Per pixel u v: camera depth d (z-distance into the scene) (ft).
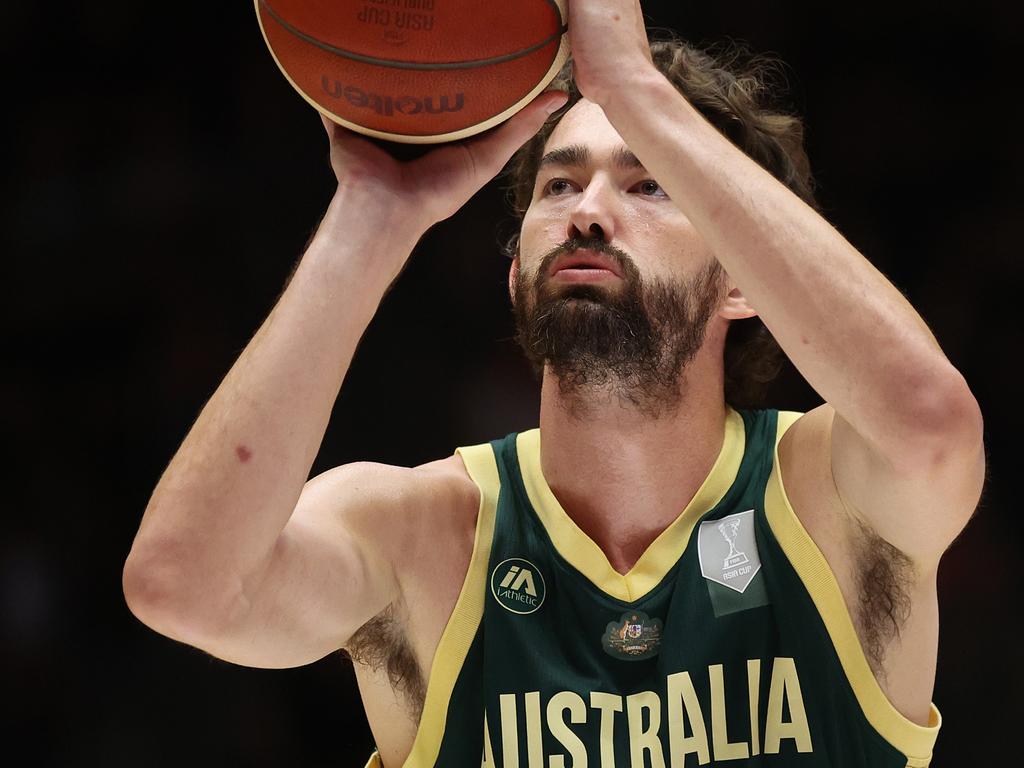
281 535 26.58
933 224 76.79
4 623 67.87
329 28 24.93
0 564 69.15
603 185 29.91
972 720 65.36
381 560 29.40
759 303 24.88
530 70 25.71
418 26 24.95
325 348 25.39
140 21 77.20
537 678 29.17
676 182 25.03
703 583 29.73
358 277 25.84
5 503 70.13
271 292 74.49
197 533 24.75
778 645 29.14
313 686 66.13
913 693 29.12
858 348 24.35
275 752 65.41
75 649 68.18
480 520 31.04
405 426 71.61
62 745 66.13
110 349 72.84
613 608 29.71
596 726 28.71
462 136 26.48
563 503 31.22
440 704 29.48
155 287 73.56
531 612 29.91
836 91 78.95
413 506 30.35
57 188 74.95
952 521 26.58
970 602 67.15
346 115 25.98
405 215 26.43
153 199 74.84
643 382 29.78
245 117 76.89
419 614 30.07
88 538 70.18
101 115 76.28
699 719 28.63
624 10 25.84
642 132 25.21
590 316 28.96
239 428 24.89
